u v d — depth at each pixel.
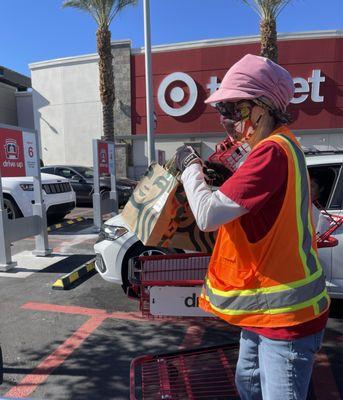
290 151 1.41
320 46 18.39
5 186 8.15
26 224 6.34
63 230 9.11
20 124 26.83
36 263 6.26
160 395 2.64
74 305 4.49
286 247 1.42
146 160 20.75
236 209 1.36
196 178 1.52
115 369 3.17
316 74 18.48
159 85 20.00
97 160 8.81
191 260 2.70
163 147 20.42
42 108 22.52
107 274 4.52
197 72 19.53
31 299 4.69
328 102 18.64
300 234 1.44
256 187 1.34
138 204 2.02
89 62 21.25
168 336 3.72
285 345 1.42
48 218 9.85
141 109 20.44
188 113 19.84
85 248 7.29
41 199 6.66
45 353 3.43
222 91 1.52
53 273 5.73
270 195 1.36
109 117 17.66
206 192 1.45
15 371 3.16
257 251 1.44
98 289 5.00
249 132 1.56
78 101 21.70
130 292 4.40
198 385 2.73
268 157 1.37
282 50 18.64
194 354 3.06
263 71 1.46
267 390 1.48
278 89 1.48
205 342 3.59
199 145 19.83
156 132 20.27
